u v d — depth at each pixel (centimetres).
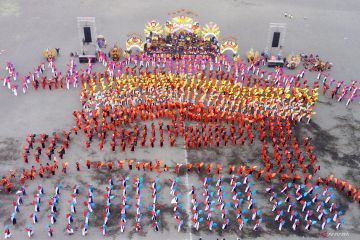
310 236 3234
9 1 6625
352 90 4766
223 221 3284
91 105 4341
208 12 6581
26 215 3262
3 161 3722
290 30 6172
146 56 5047
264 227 3272
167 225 3238
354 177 3775
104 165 3725
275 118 4362
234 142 4009
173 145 3975
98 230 3183
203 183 3600
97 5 6619
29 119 4203
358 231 3294
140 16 6341
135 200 3416
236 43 5559
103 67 5078
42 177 3578
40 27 5909
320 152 4025
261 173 3725
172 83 4550
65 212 3300
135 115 4219
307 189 3606
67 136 3884
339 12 6850
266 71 5172
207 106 4450
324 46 5800
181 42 5338
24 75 4841
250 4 6938
